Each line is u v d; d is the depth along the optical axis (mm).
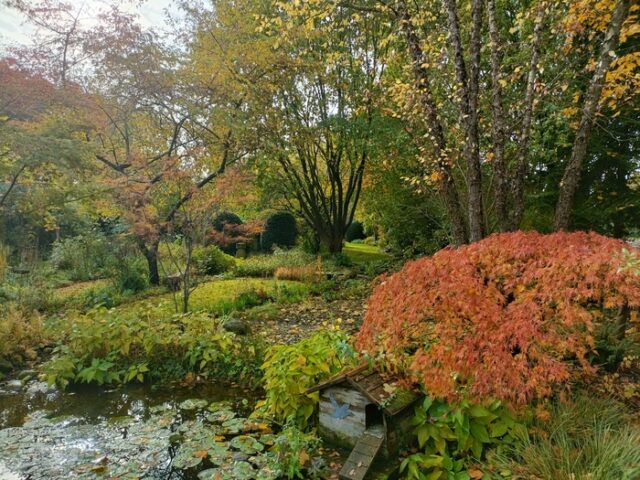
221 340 4715
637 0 4133
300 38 8883
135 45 8141
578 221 6129
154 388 4352
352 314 6934
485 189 6875
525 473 2277
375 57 10008
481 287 2564
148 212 7367
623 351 3777
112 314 5086
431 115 4746
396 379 2900
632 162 5711
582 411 2689
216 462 2898
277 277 10086
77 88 7633
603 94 4215
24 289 7562
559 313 2357
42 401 4086
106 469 2865
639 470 2023
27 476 2787
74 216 9719
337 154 12344
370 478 2506
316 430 3139
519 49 5777
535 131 5586
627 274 2113
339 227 13172
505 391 2271
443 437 2635
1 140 6129
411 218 10438
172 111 8938
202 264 10219
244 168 9016
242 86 8836
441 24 5676
